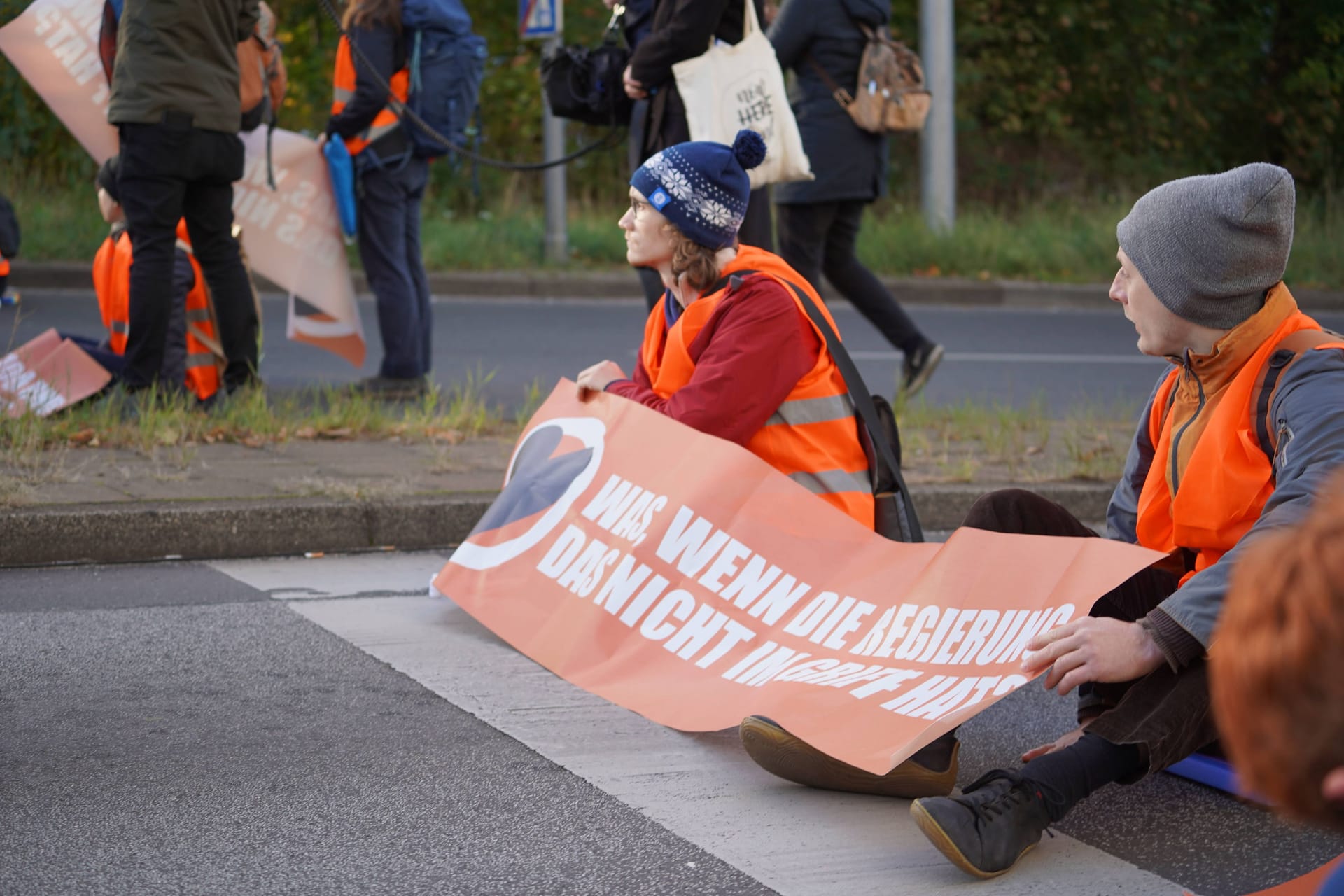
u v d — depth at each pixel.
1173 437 2.86
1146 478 3.06
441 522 5.16
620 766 3.07
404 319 7.23
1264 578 1.08
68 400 6.05
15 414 5.80
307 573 4.72
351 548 5.05
